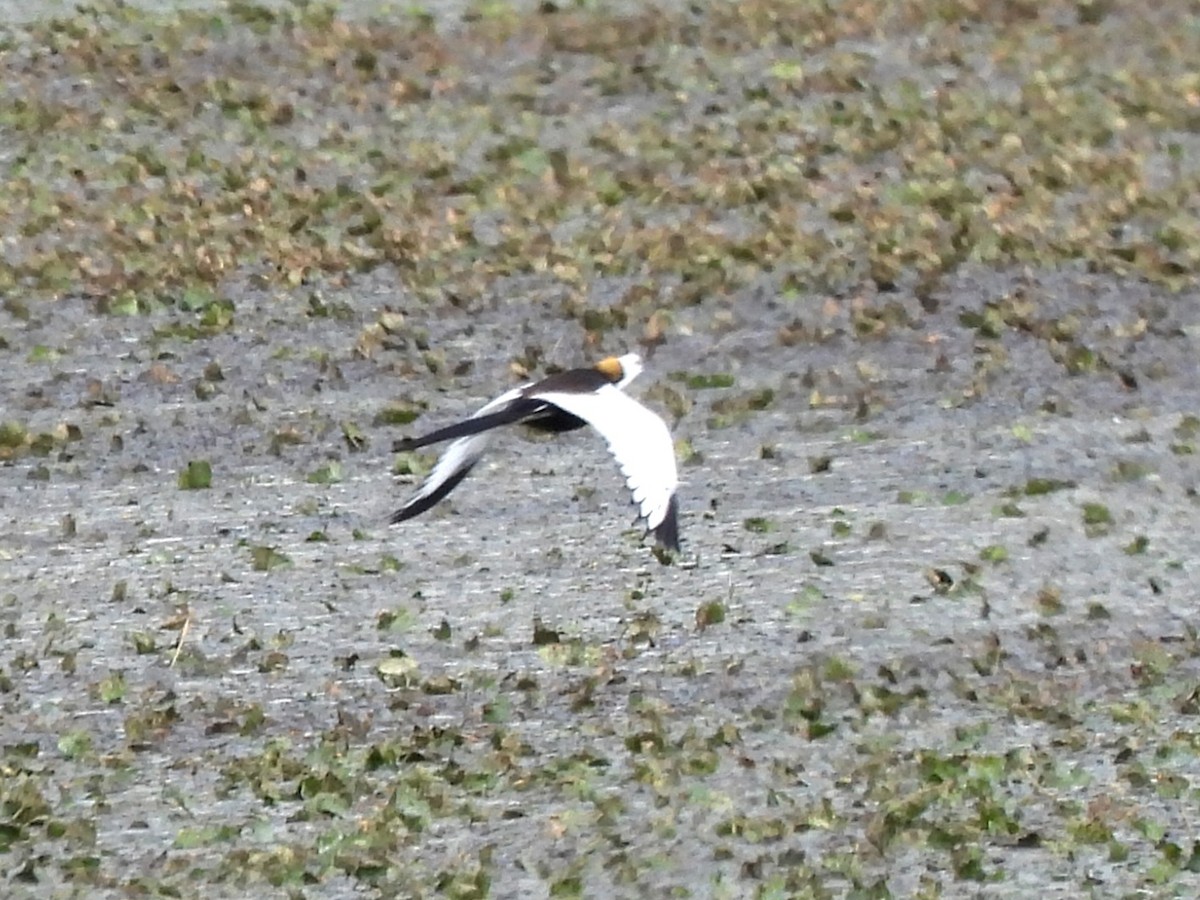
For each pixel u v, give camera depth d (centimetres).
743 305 2052
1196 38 2908
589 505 1662
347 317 2020
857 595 1537
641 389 1872
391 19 2906
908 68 2777
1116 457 1756
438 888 1196
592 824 1263
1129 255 2170
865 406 1830
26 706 1391
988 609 1516
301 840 1252
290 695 1407
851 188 2364
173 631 1481
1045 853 1248
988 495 1689
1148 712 1391
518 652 1459
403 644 1470
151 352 1938
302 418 1812
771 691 1416
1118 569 1577
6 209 2252
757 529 1628
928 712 1398
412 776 1309
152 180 2350
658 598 1530
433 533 1622
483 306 2050
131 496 1678
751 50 2823
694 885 1205
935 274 2116
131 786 1307
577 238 2208
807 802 1292
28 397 1845
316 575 1559
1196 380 1905
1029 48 2855
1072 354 1934
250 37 2800
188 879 1210
